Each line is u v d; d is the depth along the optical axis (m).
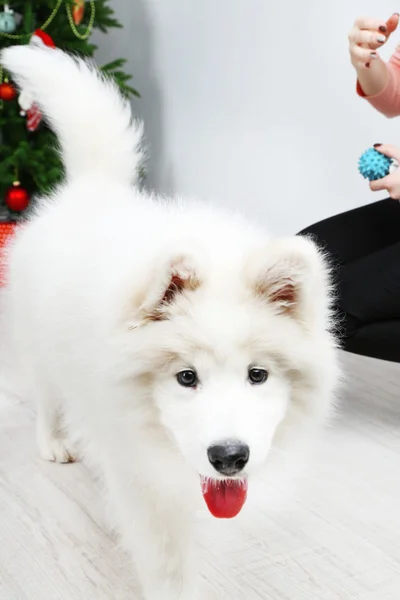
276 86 3.75
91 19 4.03
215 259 1.39
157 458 1.46
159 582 1.56
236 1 3.86
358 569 1.73
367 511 1.96
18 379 2.79
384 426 2.47
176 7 4.27
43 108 2.10
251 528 1.88
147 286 1.29
